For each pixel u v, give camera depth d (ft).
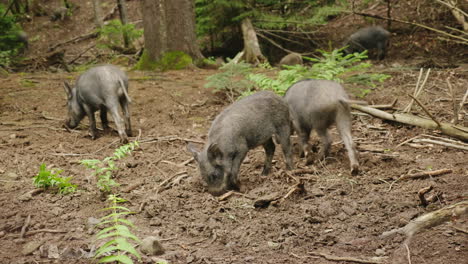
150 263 14.39
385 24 63.62
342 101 21.44
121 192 20.11
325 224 16.93
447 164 21.90
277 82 33.27
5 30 58.18
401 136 26.61
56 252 14.90
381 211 17.58
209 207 18.63
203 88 38.68
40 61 59.41
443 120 28.17
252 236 16.25
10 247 15.30
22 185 20.76
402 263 13.92
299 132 23.41
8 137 28.19
